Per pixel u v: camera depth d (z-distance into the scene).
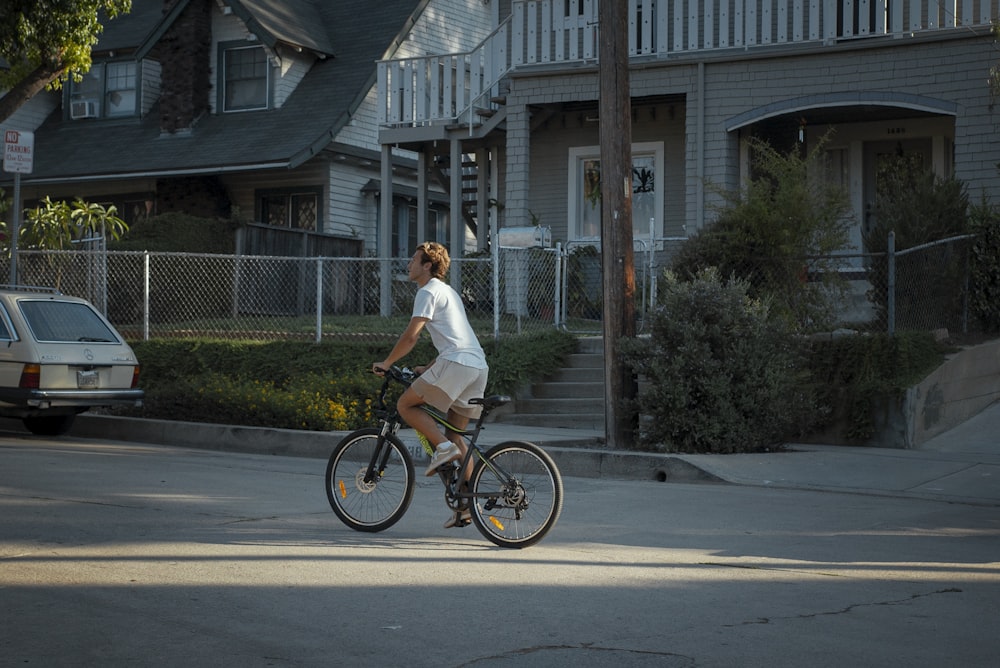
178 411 17.38
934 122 22.58
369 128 31.39
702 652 6.14
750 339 14.52
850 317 18.48
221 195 31.48
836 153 23.44
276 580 7.70
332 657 5.99
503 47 24.61
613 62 14.74
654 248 21.42
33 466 13.13
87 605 6.98
